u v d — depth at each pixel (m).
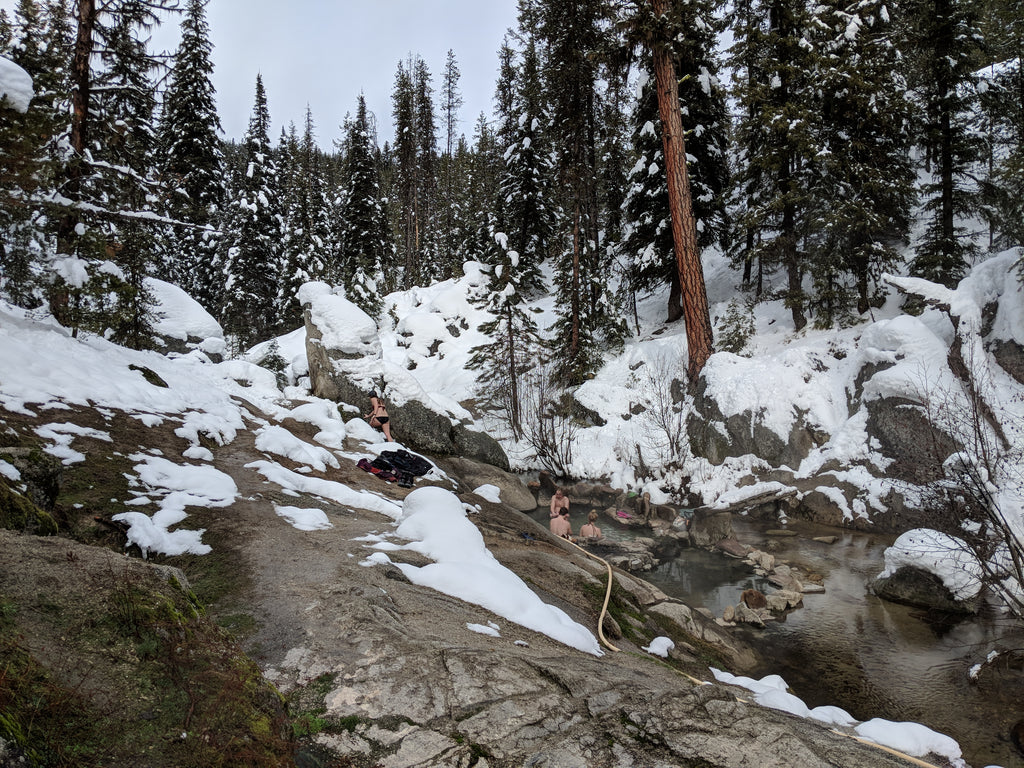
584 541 11.96
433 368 28.47
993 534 8.56
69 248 10.25
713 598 9.20
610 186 28.30
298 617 3.86
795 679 6.43
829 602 8.83
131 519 5.31
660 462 16.81
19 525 3.20
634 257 23.98
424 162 44.62
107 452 6.72
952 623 7.85
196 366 15.39
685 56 19.41
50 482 4.51
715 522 12.12
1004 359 12.52
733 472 15.54
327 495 7.86
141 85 12.67
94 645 2.14
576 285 21.70
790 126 17.25
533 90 24.09
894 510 12.32
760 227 19.42
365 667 3.26
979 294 13.52
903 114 17.19
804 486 14.15
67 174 10.73
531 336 24.70
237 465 8.16
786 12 17.83
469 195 44.69
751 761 2.55
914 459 12.04
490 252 31.70
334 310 16.30
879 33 17.58
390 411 15.66
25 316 9.95
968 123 17.83
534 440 19.16
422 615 4.20
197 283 32.28
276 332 32.62
